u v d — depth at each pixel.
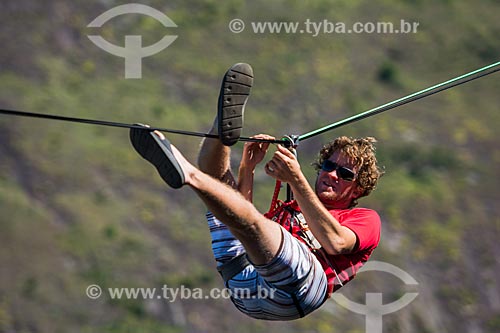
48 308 34.34
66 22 47.66
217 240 11.88
